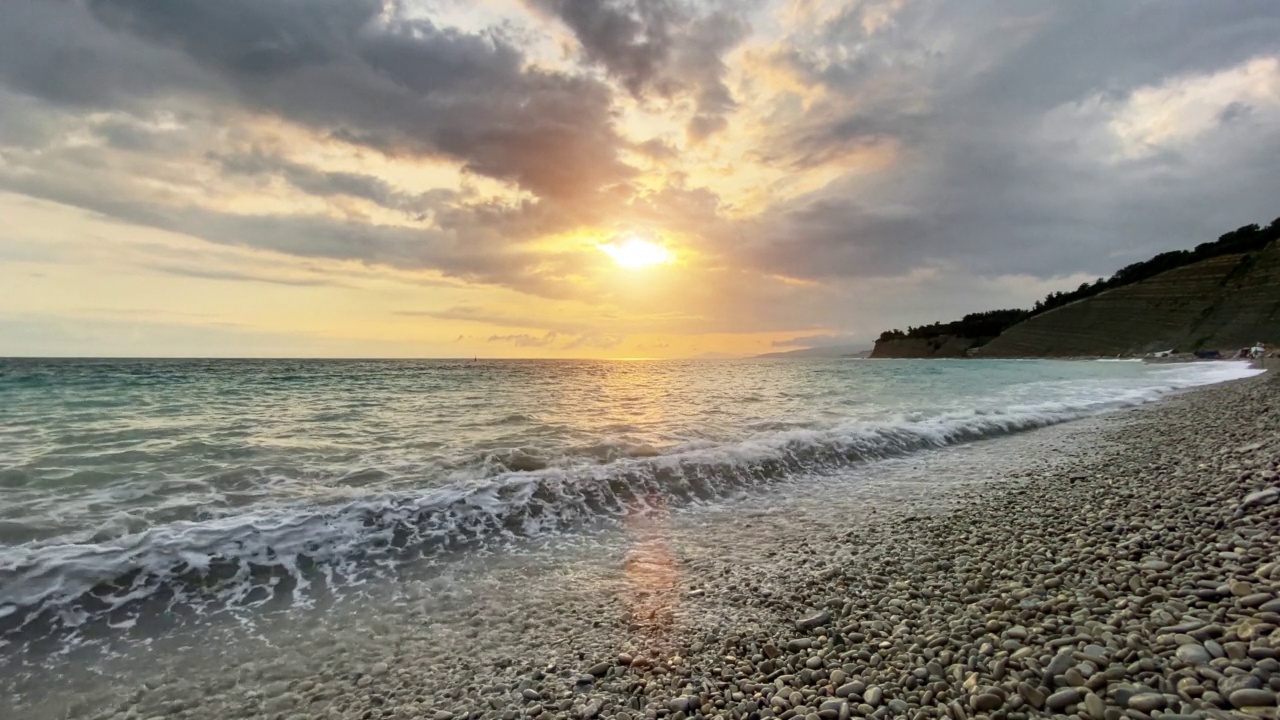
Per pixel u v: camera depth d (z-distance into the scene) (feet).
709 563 22.18
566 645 16.05
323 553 22.17
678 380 124.67
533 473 31.73
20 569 18.84
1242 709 9.36
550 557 23.09
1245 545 16.46
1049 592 15.85
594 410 62.23
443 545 23.81
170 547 21.06
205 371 128.16
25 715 13.19
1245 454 30.17
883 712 11.28
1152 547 18.01
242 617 17.79
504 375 139.74
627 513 28.81
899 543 22.89
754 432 47.24
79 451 35.55
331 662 15.43
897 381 120.37
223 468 31.89
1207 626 11.98
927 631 14.76
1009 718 10.45
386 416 55.06
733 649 15.19
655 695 13.28
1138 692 10.23
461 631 17.06
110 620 17.16
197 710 13.42
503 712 12.98
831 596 18.02
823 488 34.12
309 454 36.04
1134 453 38.04
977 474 36.17
